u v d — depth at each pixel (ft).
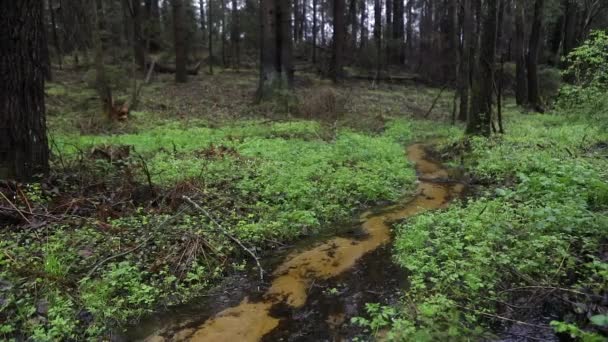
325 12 172.86
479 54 43.83
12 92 23.06
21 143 23.63
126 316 15.96
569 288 15.28
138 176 28.99
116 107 56.54
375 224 25.26
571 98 32.07
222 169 31.68
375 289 17.70
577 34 87.35
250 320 15.97
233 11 124.47
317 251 21.70
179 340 14.90
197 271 18.67
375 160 37.58
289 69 71.92
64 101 61.82
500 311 15.10
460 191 31.17
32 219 21.04
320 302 16.99
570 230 18.01
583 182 22.17
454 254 18.56
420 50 138.62
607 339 11.27
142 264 18.83
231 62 125.18
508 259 16.96
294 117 62.80
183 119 56.59
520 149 36.88
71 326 14.84
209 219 23.36
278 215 24.68
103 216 22.47
